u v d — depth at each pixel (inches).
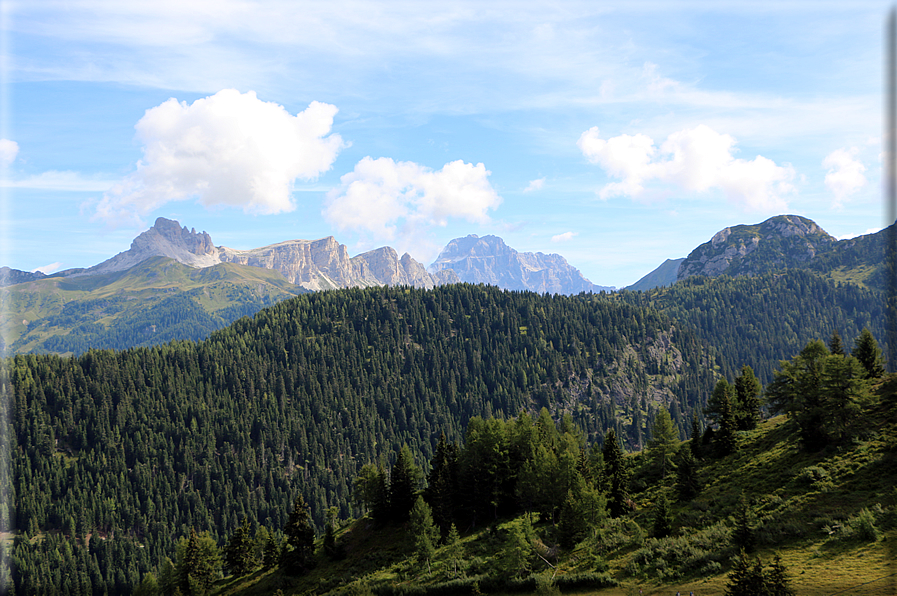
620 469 3759.8
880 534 2174.0
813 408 3307.1
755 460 3599.9
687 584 2367.1
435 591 3129.9
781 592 1844.2
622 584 2588.6
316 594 3730.3
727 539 2635.3
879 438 3021.7
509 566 3029.0
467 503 4173.2
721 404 4308.6
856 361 3208.7
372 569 3848.4
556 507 3718.0
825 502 2635.3
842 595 1815.9
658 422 4271.7
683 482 3540.8
